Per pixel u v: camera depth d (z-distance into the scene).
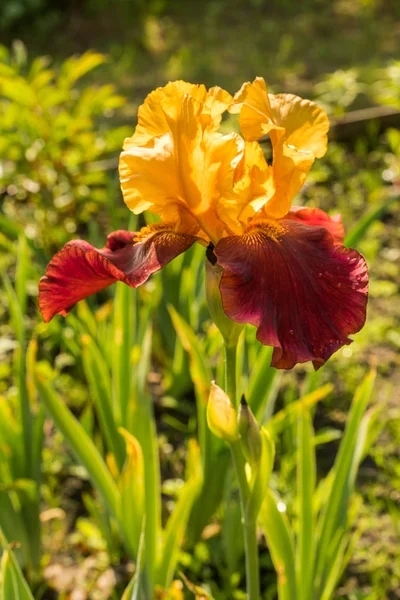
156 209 0.58
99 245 1.05
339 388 1.00
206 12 2.28
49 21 2.20
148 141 0.58
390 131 1.45
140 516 0.72
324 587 0.71
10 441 0.79
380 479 0.87
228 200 0.56
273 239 0.56
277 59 1.95
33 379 0.75
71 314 0.93
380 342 1.07
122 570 0.81
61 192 1.19
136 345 0.87
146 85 1.86
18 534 0.78
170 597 0.68
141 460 0.71
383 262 1.22
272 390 0.79
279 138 0.56
